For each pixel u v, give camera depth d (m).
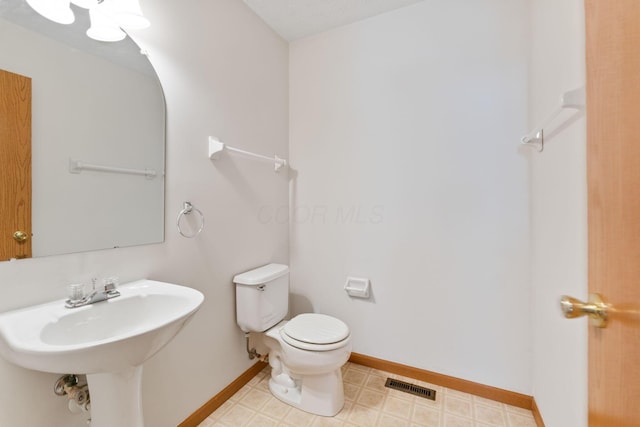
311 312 2.17
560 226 1.10
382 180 1.90
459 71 1.67
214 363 1.57
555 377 1.17
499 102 1.59
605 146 0.51
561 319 1.10
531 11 1.49
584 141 0.89
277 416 1.51
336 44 2.03
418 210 1.80
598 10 0.54
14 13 0.88
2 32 0.85
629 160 0.43
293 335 1.49
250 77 1.81
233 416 1.51
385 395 1.66
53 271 0.95
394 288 1.88
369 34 1.92
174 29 1.33
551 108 1.18
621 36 0.45
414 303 1.82
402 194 1.84
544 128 1.23
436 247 1.75
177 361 1.36
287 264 2.21
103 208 1.09
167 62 1.31
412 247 1.82
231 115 1.67
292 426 1.44
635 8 0.41
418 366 1.82
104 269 1.09
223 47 1.61
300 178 2.19
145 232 1.23
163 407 1.30
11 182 0.87
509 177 1.57
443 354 1.75
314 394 1.53
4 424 0.84
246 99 1.78
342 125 2.03
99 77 1.08
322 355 1.40
